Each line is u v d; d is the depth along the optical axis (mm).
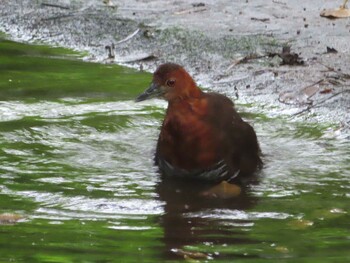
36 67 16172
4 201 11133
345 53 15914
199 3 18578
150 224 10516
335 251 9688
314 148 12844
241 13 17969
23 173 11977
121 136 13234
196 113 11727
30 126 13438
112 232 10250
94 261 9430
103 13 18578
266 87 14906
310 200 11211
